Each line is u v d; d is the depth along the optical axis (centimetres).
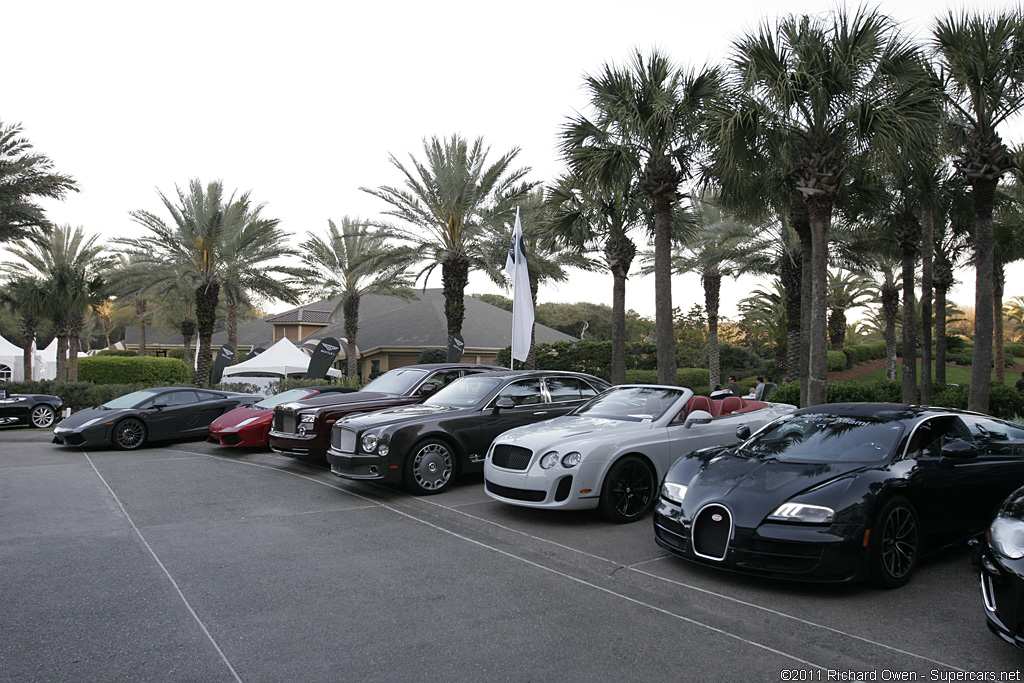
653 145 1386
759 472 515
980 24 1059
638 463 692
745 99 1132
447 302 2128
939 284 1688
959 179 1333
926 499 503
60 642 393
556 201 1650
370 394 1096
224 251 2538
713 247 2520
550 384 962
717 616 436
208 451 1288
